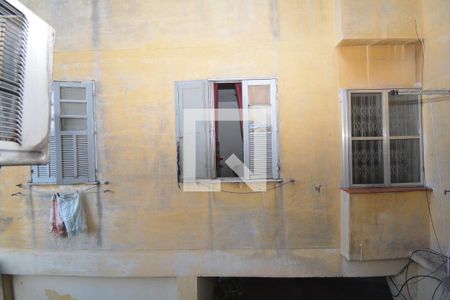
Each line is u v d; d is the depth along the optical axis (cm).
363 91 378
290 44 386
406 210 365
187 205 396
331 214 388
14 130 219
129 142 398
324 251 389
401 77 377
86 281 418
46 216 405
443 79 336
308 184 387
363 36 352
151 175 398
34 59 243
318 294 472
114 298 417
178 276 399
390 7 355
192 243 398
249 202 391
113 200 400
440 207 347
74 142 396
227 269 396
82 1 400
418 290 372
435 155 355
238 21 390
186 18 394
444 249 340
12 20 219
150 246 400
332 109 383
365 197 362
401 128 382
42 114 252
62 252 407
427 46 357
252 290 484
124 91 397
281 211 390
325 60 384
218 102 405
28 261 410
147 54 396
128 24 397
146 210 399
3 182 409
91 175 399
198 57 392
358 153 381
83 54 399
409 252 364
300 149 386
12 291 427
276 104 386
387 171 378
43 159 254
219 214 394
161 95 395
